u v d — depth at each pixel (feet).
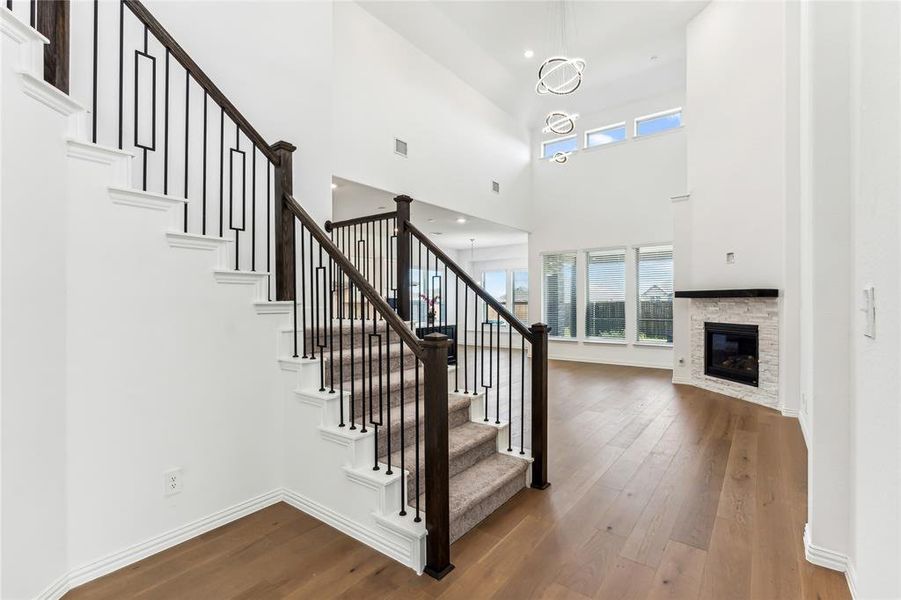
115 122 8.32
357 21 18.16
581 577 6.03
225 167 10.18
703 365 18.89
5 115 4.84
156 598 5.60
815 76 6.06
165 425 6.79
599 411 14.98
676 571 6.15
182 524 6.97
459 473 8.21
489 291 39.63
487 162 25.88
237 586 5.84
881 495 3.97
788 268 14.35
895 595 3.59
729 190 17.46
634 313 25.86
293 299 8.69
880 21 3.95
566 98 27.22
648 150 25.27
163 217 6.81
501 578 6.01
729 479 9.26
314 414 7.76
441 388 6.09
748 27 16.62
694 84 19.25
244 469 7.84
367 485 6.86
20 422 5.05
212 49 9.98
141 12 7.12
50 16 6.13
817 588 5.76
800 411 13.69
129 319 6.40
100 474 6.07
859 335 4.95
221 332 7.56
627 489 8.79
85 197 5.96
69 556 5.76
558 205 28.89
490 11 19.12
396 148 19.81
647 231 25.25
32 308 5.21
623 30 20.40
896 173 3.56
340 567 6.26
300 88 11.89
